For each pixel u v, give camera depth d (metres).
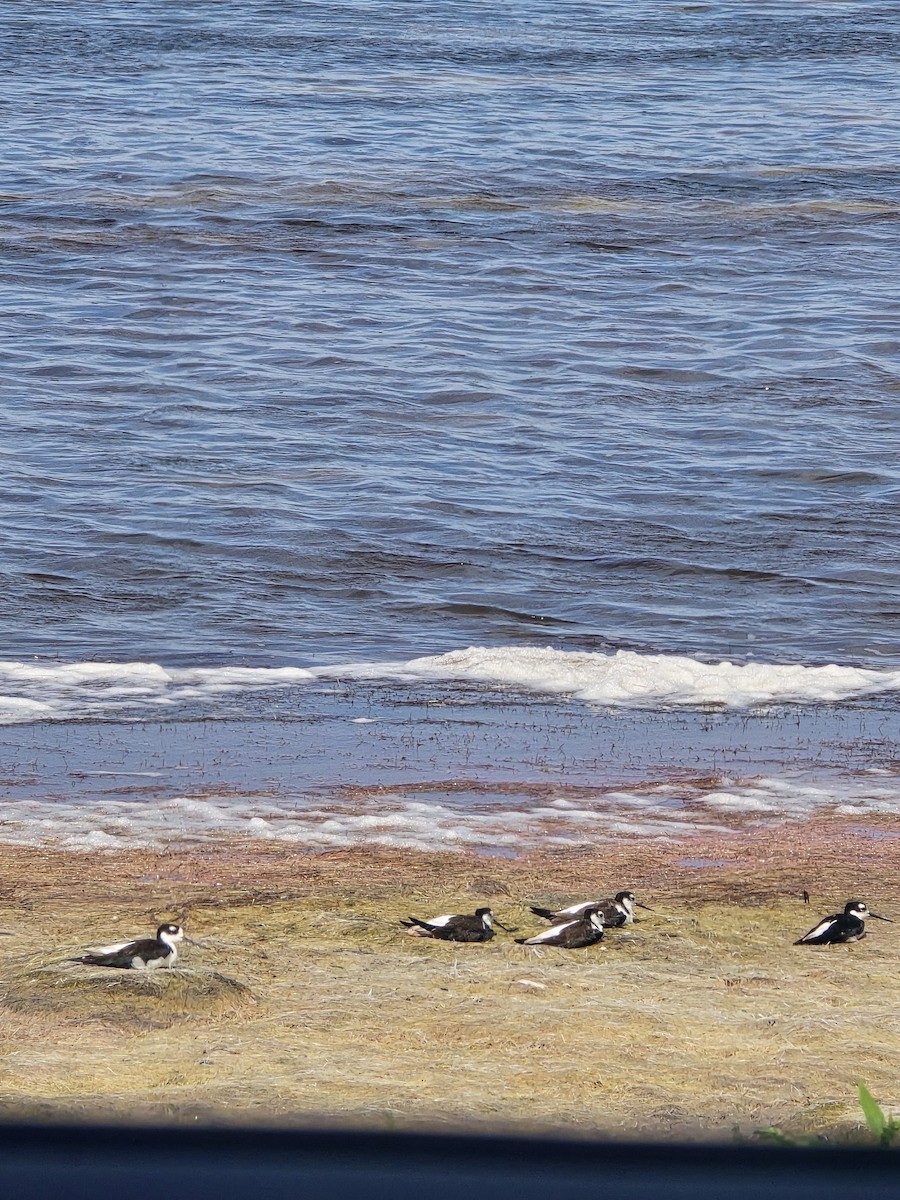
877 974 11.34
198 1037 9.94
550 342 41.97
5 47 84.50
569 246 52.31
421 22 94.88
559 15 99.12
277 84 76.94
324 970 11.17
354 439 33.69
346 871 13.60
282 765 17.02
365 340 41.72
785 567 26.56
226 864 13.75
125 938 11.67
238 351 40.44
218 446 32.94
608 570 26.39
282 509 28.97
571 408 36.38
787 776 16.95
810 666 21.64
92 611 23.83
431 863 13.91
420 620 23.98
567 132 68.38
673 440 34.09
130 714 18.89
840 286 48.06
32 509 28.58
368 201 57.28
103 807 15.38
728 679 20.48
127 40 87.56
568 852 14.36
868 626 23.83
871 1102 7.91
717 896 13.14
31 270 47.97
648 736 18.38
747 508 29.69
